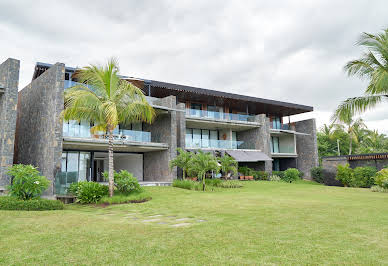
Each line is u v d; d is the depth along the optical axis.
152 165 26.53
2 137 16.31
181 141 26.00
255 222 8.00
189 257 4.86
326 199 14.78
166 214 10.27
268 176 32.09
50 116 18.16
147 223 8.45
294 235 6.35
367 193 19.02
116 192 15.43
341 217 8.71
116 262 4.69
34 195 12.70
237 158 29.28
